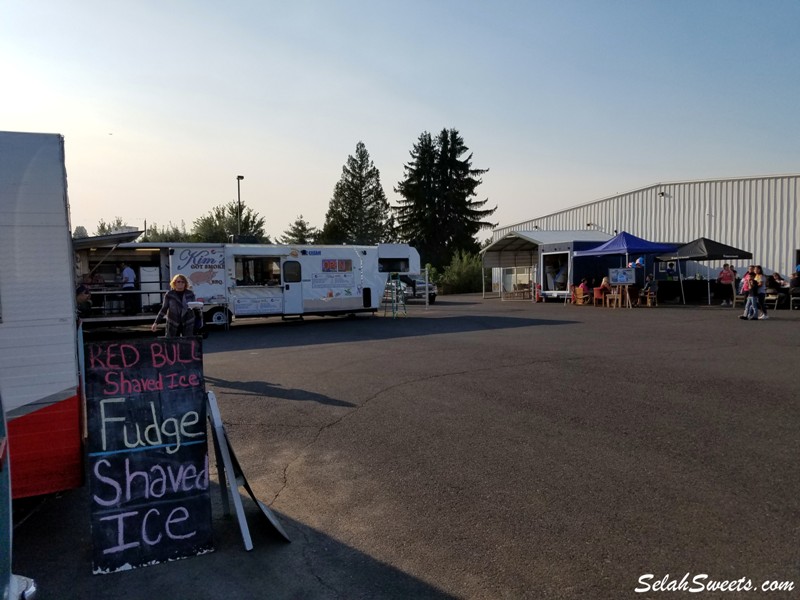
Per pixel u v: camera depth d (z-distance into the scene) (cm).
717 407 657
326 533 399
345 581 338
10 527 257
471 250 6388
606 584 319
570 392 754
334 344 1358
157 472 375
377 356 1128
